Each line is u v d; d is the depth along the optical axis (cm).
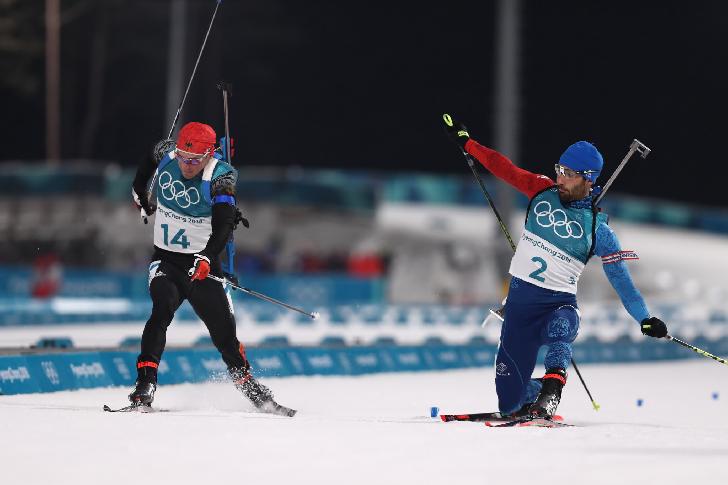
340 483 1623
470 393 3712
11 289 11425
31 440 1969
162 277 2734
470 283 13488
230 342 2778
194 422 2275
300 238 13450
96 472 1667
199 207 2727
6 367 3109
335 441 2036
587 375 4831
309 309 10044
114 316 8388
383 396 3541
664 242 17025
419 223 14725
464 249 13712
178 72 12850
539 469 1755
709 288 15350
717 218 17725
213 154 2734
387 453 1903
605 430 2327
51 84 16100
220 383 3703
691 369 5381
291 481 1628
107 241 13100
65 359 3347
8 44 18562
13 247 13000
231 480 1628
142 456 1811
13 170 13162
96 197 13175
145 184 2828
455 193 15388
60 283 11300
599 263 14638
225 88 2869
